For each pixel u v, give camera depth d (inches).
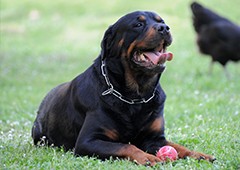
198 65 1073.5
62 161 352.8
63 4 1830.7
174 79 898.7
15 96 766.5
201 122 514.9
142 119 379.6
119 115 373.1
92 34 1521.9
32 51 1309.1
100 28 1574.8
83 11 1758.1
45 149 406.0
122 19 381.1
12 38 1536.7
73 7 1801.2
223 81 857.5
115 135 375.9
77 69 1062.4
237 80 876.0
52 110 423.2
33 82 912.3
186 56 1195.9
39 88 852.0
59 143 418.9
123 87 373.7
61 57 1214.9
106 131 372.8
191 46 1338.6
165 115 577.0
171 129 483.5
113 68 377.7
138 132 381.7
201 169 331.0
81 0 1841.8
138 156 346.3
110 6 1760.6
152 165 338.3
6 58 1184.2
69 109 403.9
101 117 373.4
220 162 348.8
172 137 433.7
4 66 1068.5
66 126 407.2
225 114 550.0
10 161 361.4
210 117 535.8
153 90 382.0
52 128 421.7
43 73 1013.2
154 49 378.6
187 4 1705.2
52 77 965.8
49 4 1844.2
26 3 1867.6
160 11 1678.2
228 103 628.7
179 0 1743.4
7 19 1764.3
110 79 376.2
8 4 1891.0
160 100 389.1
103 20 1644.9
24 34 1592.0
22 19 1760.6
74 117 398.0
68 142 410.3
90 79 389.1
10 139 434.9
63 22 1673.2
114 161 345.1
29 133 480.7
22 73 999.6
